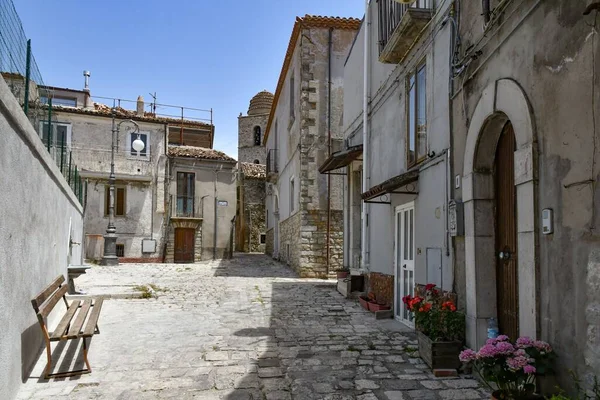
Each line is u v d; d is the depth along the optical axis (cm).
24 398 405
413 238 691
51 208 610
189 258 2328
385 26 815
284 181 2070
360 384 444
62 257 757
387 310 782
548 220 333
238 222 3478
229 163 2466
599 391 274
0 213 347
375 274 897
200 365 505
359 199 1203
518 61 386
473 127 475
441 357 474
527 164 359
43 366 490
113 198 2016
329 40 1569
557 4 328
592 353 286
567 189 314
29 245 459
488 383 409
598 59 282
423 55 662
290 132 1847
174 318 769
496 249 471
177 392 423
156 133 2312
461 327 491
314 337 637
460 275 520
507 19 403
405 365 504
